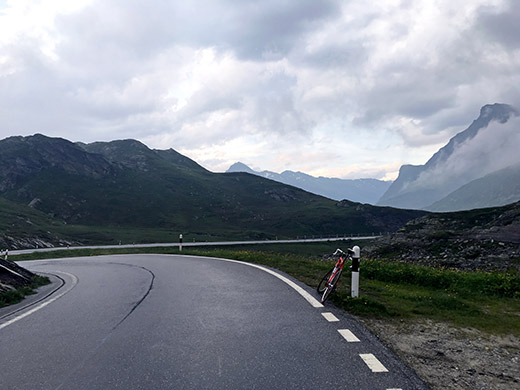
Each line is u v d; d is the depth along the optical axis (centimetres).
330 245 9044
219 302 832
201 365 471
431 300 820
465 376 438
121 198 15662
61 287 1248
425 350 522
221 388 404
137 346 554
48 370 473
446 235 4516
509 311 784
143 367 471
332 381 413
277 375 433
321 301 788
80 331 650
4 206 11238
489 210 5331
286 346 529
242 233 12275
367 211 15900
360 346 523
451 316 706
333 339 554
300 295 865
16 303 980
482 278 1035
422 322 664
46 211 12825
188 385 414
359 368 447
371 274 1175
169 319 705
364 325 635
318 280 1070
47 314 805
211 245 7694
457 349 531
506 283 968
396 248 4741
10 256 3928
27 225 9075
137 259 2280
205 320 686
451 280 1059
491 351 528
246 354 503
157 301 882
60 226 10456
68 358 514
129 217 13775
